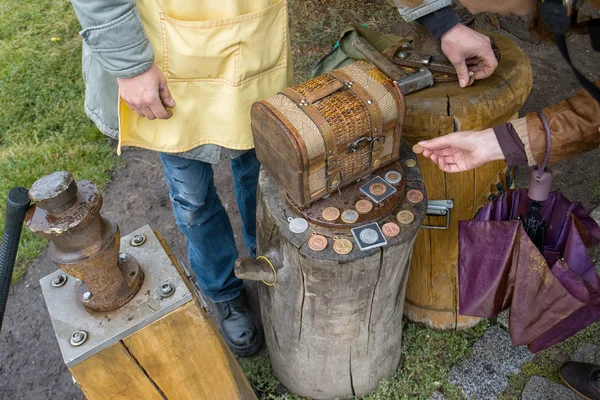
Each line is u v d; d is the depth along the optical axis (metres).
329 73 1.49
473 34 1.61
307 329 1.72
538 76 3.36
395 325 1.85
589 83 1.10
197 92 1.59
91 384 1.40
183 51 1.50
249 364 2.19
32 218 1.17
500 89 1.66
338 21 3.88
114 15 1.29
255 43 1.55
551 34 1.21
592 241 1.62
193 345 1.47
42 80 3.72
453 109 1.62
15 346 2.36
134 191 3.05
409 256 1.63
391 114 1.42
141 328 1.34
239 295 2.27
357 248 1.41
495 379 2.03
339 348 1.78
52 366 2.27
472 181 1.82
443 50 1.64
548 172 1.44
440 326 2.19
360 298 1.58
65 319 1.35
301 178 1.37
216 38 1.50
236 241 2.72
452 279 2.07
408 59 1.79
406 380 2.04
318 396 2.02
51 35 4.14
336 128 1.34
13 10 4.43
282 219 1.49
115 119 1.62
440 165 1.57
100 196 1.20
